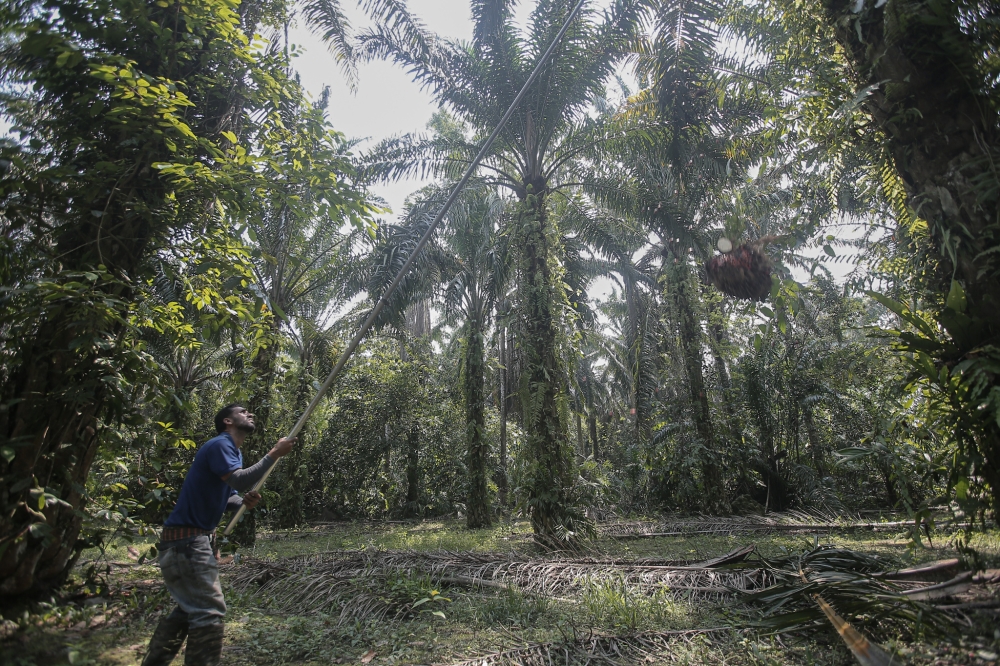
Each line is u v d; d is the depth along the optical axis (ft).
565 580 16.12
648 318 52.80
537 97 29.35
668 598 13.85
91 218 13.76
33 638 11.07
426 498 55.62
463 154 32.71
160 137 13.74
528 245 29.01
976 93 10.27
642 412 47.16
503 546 28.09
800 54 14.80
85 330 12.59
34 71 14.05
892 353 13.25
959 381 10.07
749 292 12.16
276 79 16.19
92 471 16.16
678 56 26.71
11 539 12.04
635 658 10.50
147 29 14.30
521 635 12.03
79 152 13.96
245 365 17.97
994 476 9.96
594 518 37.17
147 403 15.87
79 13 13.53
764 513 41.75
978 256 9.82
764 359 44.11
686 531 30.96
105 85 14.07
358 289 42.96
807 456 46.32
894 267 16.94
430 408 56.29
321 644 11.85
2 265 12.37
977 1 10.27
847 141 13.65
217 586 9.66
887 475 37.50
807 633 11.06
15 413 12.49
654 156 30.50
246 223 15.29
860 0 11.15
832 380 42.65
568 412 27.99
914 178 11.02
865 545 22.20
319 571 17.46
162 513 16.80
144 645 11.76
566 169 35.04
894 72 10.96
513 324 29.04
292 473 44.62
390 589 15.06
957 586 10.73
